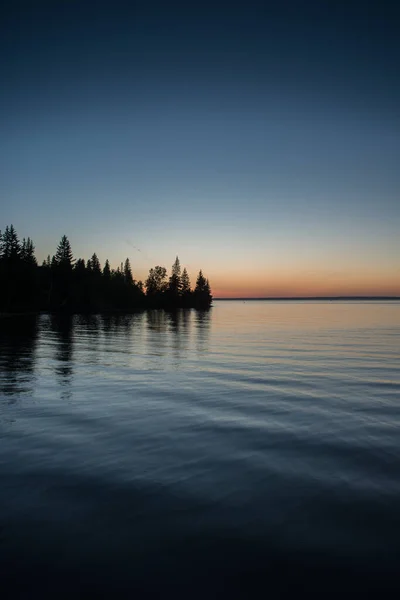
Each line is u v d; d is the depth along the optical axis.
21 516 4.79
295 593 3.57
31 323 50.38
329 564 3.96
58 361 18.38
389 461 6.73
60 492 5.44
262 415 9.63
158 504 5.12
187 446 7.41
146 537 4.37
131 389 12.51
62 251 100.19
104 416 9.41
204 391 12.32
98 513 4.88
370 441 7.76
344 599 3.51
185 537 4.38
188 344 27.55
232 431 8.34
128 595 3.52
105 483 5.75
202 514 4.89
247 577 3.76
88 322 55.84
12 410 9.88
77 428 8.45
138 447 7.32
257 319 70.69
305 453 7.09
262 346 26.42
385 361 19.39
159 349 24.16
